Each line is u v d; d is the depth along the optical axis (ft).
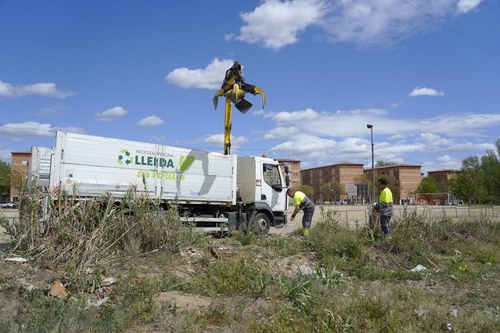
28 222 29.94
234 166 54.65
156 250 31.48
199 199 50.85
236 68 55.67
